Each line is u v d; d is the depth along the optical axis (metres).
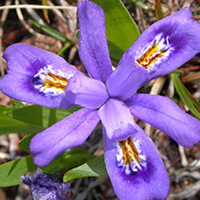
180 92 0.15
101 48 0.12
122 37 0.13
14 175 0.13
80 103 0.11
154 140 0.16
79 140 0.11
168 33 0.12
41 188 0.13
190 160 0.16
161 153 0.16
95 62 0.12
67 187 0.13
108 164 0.11
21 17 0.17
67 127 0.11
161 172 0.11
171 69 0.12
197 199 0.15
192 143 0.11
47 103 0.12
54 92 0.12
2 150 0.17
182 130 0.11
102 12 0.11
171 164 0.16
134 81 0.11
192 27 0.12
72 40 0.17
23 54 0.12
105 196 0.16
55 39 0.17
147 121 0.11
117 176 0.11
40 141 0.11
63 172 0.13
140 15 0.17
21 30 0.17
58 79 0.12
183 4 0.17
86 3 0.11
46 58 0.12
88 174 0.12
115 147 0.11
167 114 0.11
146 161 0.11
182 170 0.16
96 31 0.11
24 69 0.12
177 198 0.16
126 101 0.12
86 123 0.11
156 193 0.11
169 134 0.11
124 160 0.11
